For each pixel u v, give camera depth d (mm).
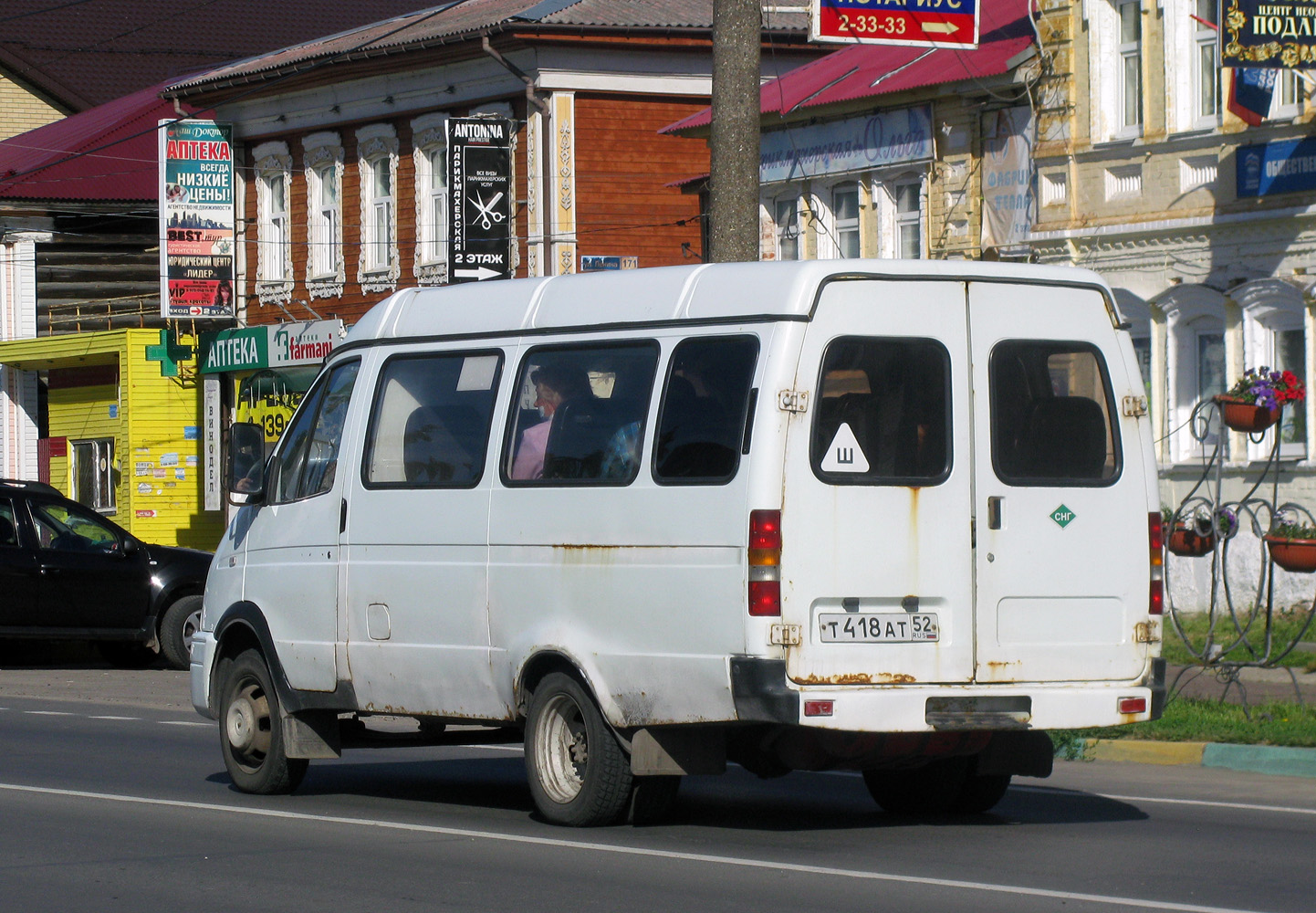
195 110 55719
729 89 21344
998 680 12875
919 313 12875
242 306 54719
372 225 50344
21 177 59031
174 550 32344
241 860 12727
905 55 36906
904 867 12203
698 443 12812
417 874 12109
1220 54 25578
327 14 79500
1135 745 18141
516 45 44375
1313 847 13016
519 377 14188
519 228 45250
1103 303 13555
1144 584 13438
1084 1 31375
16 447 59906
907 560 12641
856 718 12383
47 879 12062
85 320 57531
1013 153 33250
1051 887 11445
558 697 13750
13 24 73750
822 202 38000
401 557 14805
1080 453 13312
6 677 30734
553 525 13633
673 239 45875
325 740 15984
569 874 12016
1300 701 19000
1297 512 27734
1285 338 28531
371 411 15328
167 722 23312
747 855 12680
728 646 12430
